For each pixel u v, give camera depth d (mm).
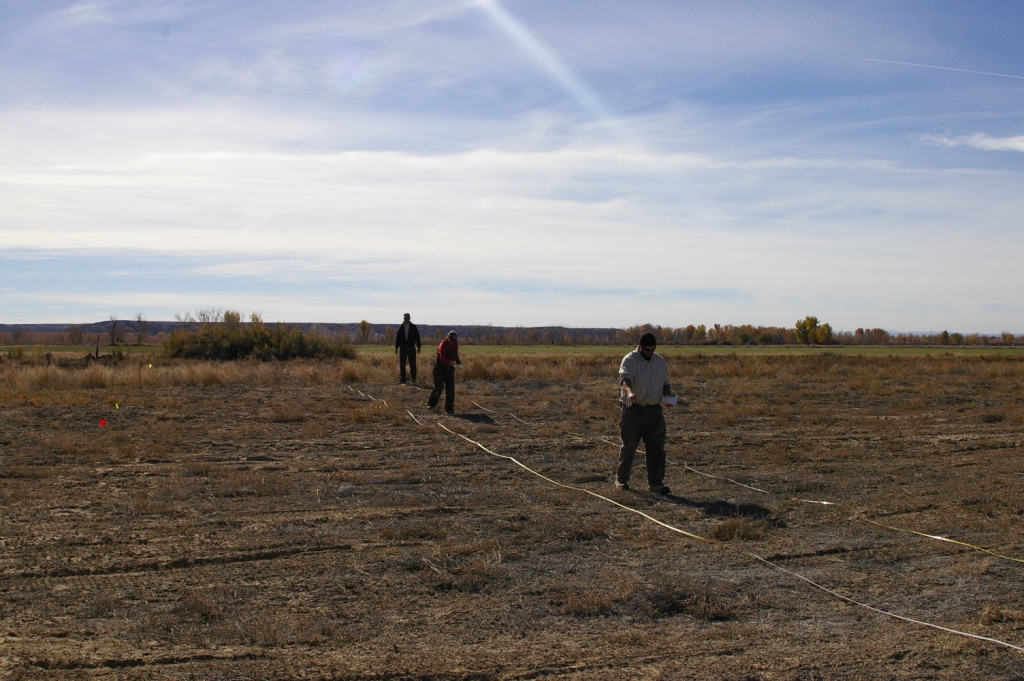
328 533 7738
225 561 6891
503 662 4953
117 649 5062
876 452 12719
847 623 5656
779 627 5574
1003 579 6613
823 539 7723
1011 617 5750
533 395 20812
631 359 9773
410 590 6215
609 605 5883
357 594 6121
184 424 15000
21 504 8711
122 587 6199
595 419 16281
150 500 8953
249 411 16891
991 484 10102
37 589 6125
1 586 6172
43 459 11352
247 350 34656
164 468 10898
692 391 22172
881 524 8266
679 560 7039
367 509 8734
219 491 9430
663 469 9773
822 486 10078
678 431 14961
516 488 9852
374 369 25828
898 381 26391
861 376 28484
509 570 6703
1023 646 5246
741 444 13438
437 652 5094
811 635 5434
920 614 5840
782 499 9352
